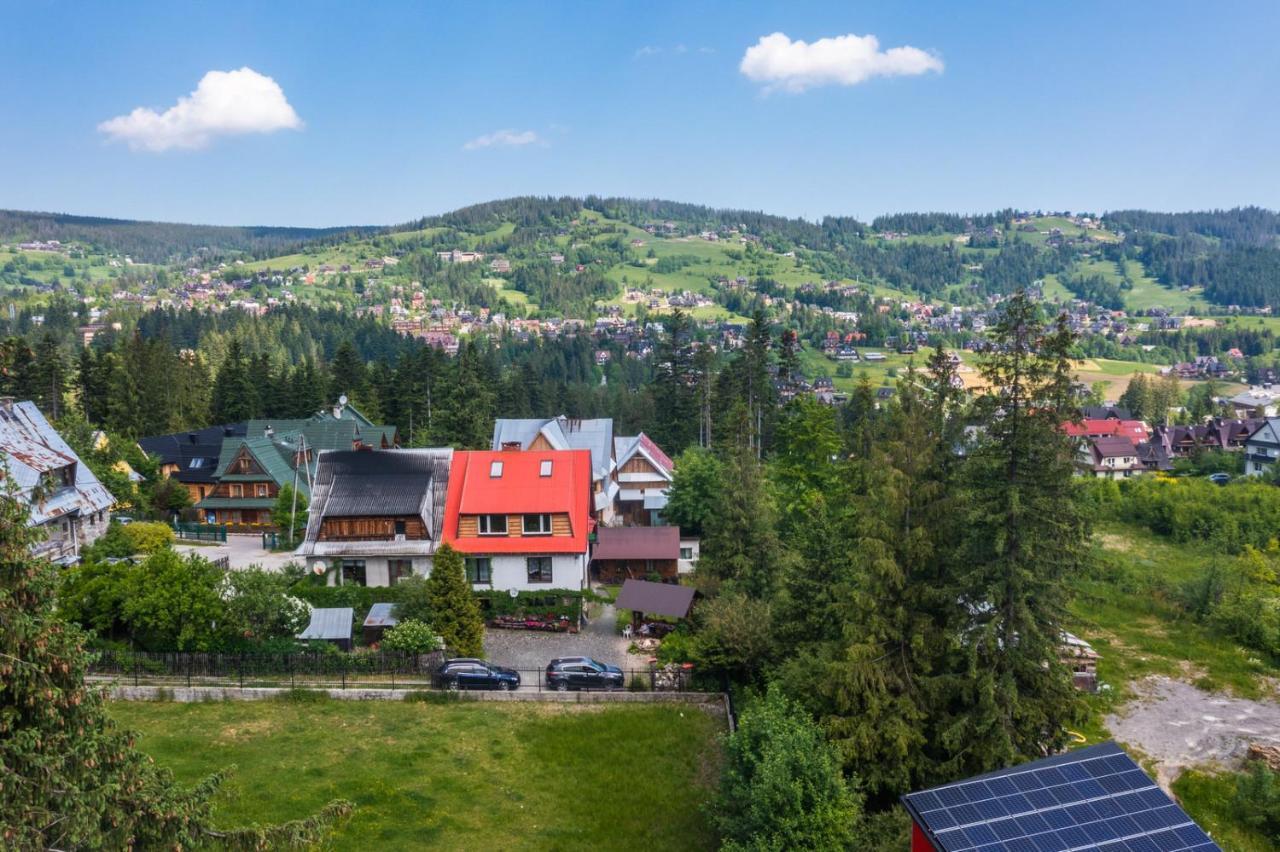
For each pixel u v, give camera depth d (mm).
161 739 30594
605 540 56375
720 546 51219
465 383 101125
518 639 44562
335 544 48625
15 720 14148
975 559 27078
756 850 22516
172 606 36156
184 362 125812
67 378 108250
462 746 31469
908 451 28250
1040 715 26656
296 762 29469
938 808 18828
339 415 106562
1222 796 32250
